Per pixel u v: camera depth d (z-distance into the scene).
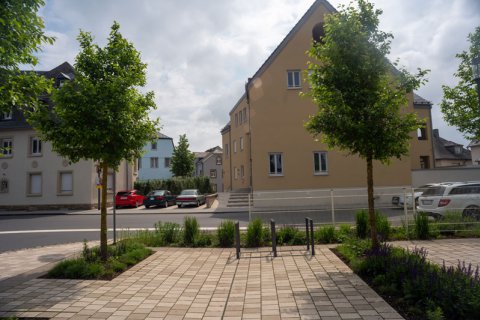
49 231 14.95
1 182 28.25
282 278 6.37
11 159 28.41
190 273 6.93
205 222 17.05
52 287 6.00
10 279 6.56
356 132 7.03
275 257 8.16
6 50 4.71
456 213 10.97
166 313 4.79
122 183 33.88
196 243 9.91
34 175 28.27
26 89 5.22
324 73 7.54
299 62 23.75
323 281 6.04
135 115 7.79
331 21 7.72
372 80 7.32
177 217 20.47
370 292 5.33
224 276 6.68
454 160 46.34
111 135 7.16
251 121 23.64
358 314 4.48
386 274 5.60
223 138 43.03
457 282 4.46
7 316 4.64
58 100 7.05
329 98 7.38
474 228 10.24
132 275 6.80
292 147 23.44
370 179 7.46
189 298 5.43
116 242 9.97
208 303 5.19
